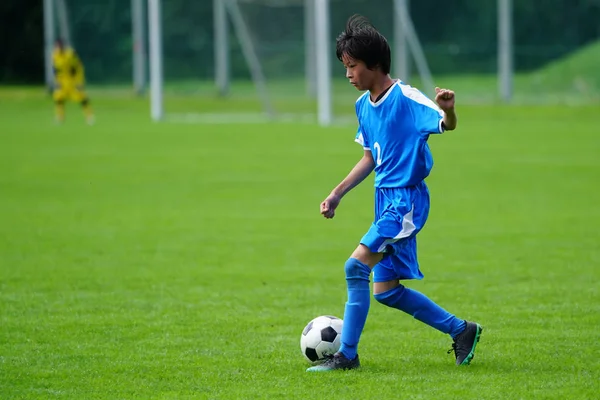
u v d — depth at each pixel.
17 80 162.25
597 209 45.78
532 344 22.48
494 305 26.95
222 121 103.75
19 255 35.22
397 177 20.08
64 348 22.45
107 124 99.06
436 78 130.75
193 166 64.25
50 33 140.38
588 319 25.11
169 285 30.03
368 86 20.25
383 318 25.67
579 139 80.75
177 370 20.47
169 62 142.75
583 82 126.81
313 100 113.88
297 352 22.03
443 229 40.59
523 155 69.38
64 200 49.84
